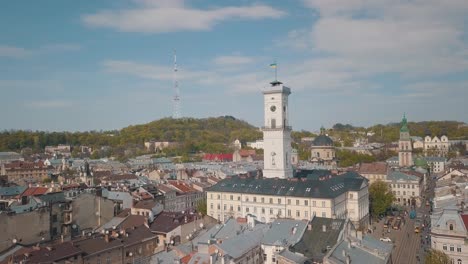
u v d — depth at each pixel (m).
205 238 124.44
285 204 181.12
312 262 103.88
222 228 128.88
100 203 167.50
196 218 156.62
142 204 176.62
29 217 138.38
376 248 106.06
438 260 114.56
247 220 135.12
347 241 103.88
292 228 120.88
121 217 164.00
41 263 106.12
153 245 142.62
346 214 192.50
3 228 129.62
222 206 197.88
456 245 123.50
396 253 161.38
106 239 128.50
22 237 135.50
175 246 122.69
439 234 126.31
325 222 117.88
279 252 104.62
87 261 118.19
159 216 157.25
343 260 94.25
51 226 148.88
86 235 145.25
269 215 185.00
